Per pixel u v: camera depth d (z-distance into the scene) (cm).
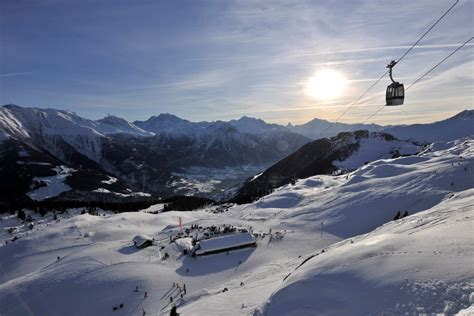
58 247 9694
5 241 11675
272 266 6128
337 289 1816
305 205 12031
